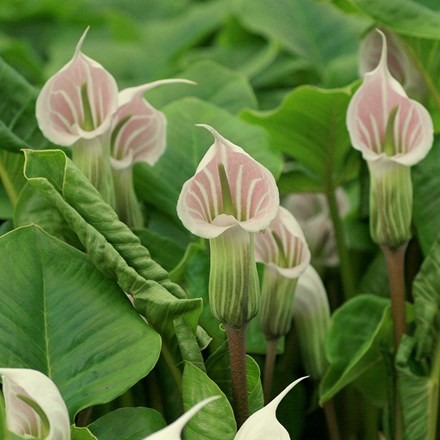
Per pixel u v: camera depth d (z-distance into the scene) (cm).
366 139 157
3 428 136
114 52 259
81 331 149
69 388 147
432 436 162
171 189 176
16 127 168
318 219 186
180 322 149
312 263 184
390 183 157
